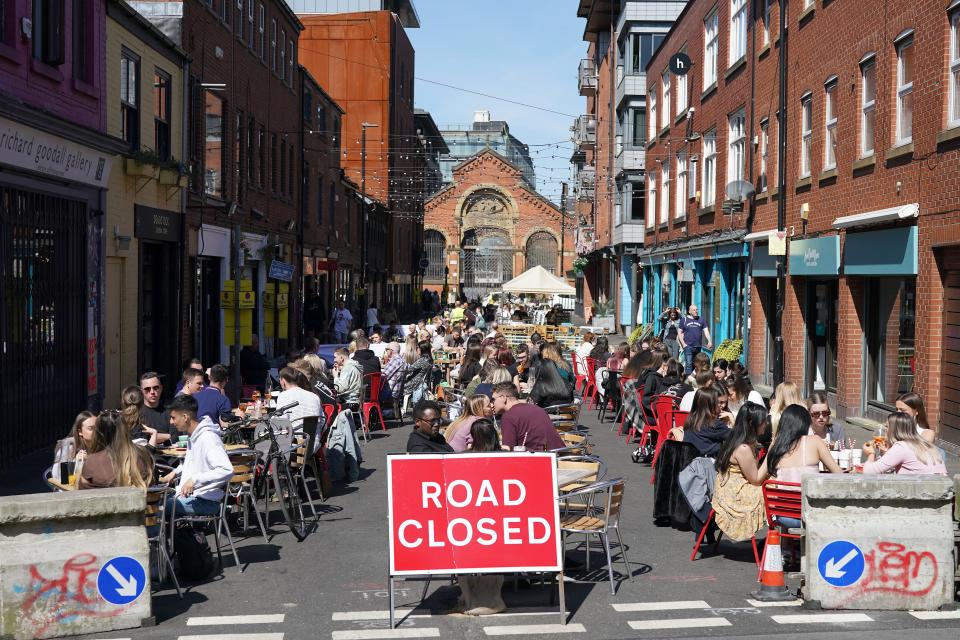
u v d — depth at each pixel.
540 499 7.76
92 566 7.41
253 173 30.17
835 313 20.66
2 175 13.98
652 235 41.12
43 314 15.40
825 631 7.29
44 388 15.39
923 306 15.31
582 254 66.62
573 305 72.75
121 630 7.45
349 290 50.06
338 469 13.62
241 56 28.45
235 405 19.34
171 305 22.33
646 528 10.96
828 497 7.86
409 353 20.86
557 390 15.77
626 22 45.31
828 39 19.80
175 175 20.69
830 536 7.85
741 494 9.30
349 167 61.12
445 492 7.68
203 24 24.50
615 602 8.18
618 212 48.56
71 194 16.39
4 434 13.96
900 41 16.36
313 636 7.29
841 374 18.94
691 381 16.14
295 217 36.62
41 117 14.39
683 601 8.17
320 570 9.29
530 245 84.94
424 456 7.71
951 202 14.34
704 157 31.27
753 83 25.44
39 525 7.31
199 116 24.16
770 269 23.75
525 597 8.39
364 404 18.02
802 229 21.42
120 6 18.30
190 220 23.42
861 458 10.80
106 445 8.37
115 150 17.44
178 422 10.27
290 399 12.70
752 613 7.80
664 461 10.90
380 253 60.75
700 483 9.83
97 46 17.33
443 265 84.25
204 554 8.95
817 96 20.50
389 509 7.62
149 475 8.60
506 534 7.68
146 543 7.57
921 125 15.34
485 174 83.75
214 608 8.07
